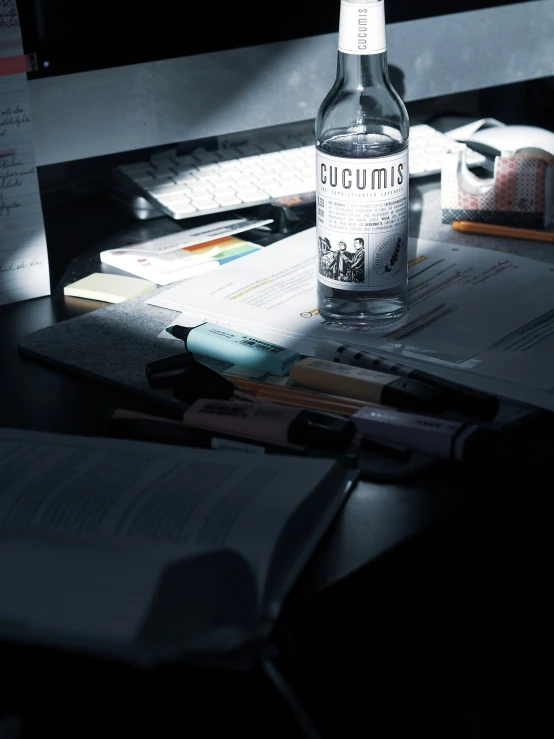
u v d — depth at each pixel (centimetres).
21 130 77
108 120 94
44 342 74
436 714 62
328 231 71
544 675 67
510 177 89
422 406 61
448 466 57
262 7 95
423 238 91
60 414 64
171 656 40
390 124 77
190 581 41
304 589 47
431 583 58
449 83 108
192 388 64
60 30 88
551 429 59
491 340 71
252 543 46
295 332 73
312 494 50
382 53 71
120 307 79
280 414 59
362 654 55
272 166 104
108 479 52
